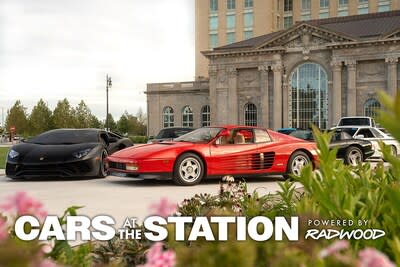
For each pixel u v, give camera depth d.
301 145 10.86
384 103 1.00
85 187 9.60
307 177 2.60
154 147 10.01
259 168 10.38
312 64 51.97
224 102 56.03
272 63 53.12
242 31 73.44
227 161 10.12
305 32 51.69
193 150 9.88
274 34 57.06
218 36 75.19
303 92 52.34
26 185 10.00
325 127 51.06
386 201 2.57
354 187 3.09
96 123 87.31
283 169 10.66
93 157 10.84
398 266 1.46
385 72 48.16
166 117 65.25
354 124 28.41
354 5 70.69
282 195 3.40
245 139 10.44
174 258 1.18
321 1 72.69
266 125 53.31
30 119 77.31
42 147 11.00
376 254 0.97
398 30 46.62
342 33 49.44
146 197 8.05
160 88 65.31
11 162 10.58
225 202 4.45
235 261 1.33
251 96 54.84
